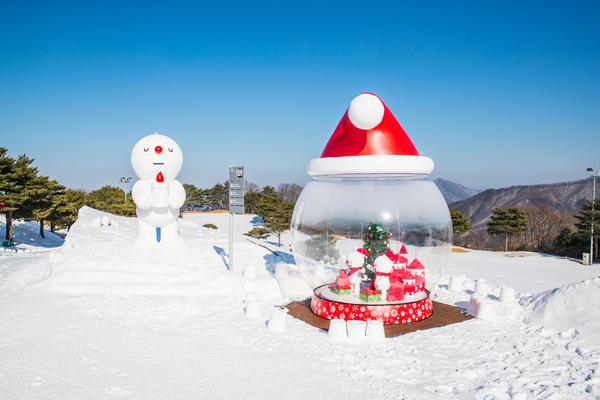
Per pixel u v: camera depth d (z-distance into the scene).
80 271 12.69
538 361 6.93
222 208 87.12
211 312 10.01
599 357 6.94
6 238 33.09
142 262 13.29
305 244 9.94
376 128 9.55
